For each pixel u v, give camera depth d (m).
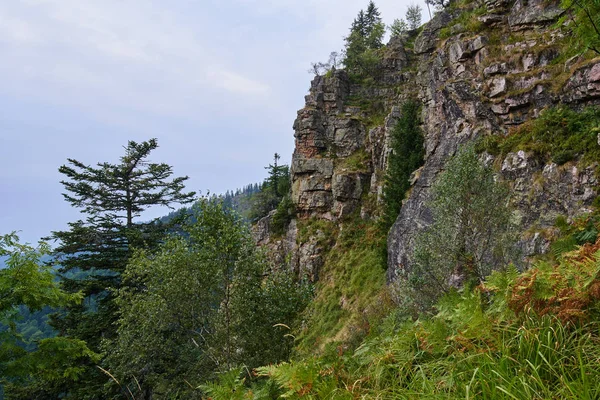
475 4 22.81
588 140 10.58
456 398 1.71
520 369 1.75
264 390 2.57
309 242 30.50
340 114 35.84
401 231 17.28
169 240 11.91
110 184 20.20
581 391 1.49
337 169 32.44
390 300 15.66
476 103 15.66
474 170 8.34
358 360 2.75
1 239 8.00
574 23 3.35
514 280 2.39
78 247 18.28
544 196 10.80
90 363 15.40
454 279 8.23
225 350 10.70
